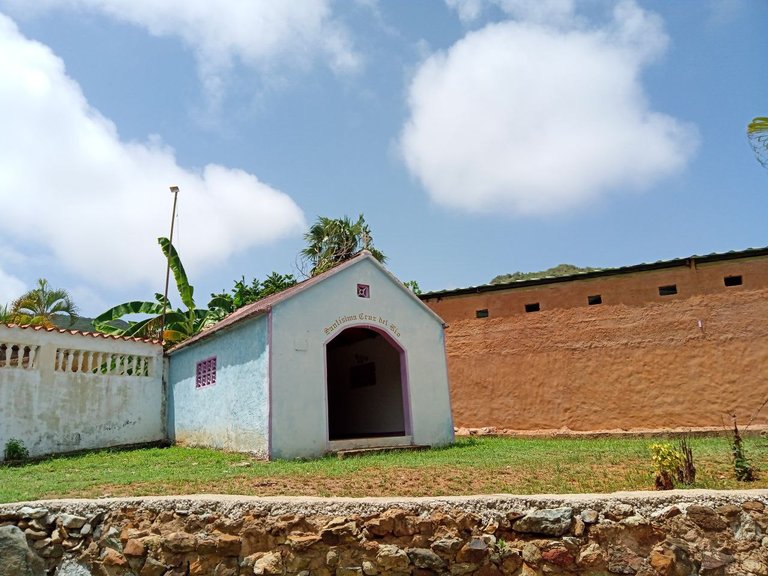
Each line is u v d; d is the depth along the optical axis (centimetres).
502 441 1501
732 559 563
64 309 2669
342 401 1931
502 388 1786
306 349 1245
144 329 2245
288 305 1238
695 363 1591
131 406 1563
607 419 1648
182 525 660
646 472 782
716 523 578
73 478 939
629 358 1661
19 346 1345
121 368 1582
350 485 769
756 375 1527
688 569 561
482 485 743
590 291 1744
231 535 636
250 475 884
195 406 1479
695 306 1619
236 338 1324
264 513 641
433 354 1512
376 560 598
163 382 1661
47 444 1355
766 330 1539
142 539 655
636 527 580
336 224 2942
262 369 1202
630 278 1703
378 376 1761
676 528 580
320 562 608
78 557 676
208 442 1390
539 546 587
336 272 1347
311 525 623
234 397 1297
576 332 1733
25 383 1336
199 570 629
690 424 1563
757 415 1504
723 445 1092
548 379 1738
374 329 1414
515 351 1794
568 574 574
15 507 707
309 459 1148
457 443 1461
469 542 593
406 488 739
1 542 678
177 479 857
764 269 1570
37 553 685
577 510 595
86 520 688
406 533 606
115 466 1123
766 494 591
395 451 1268
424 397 1448
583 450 1114
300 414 1199
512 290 1833
